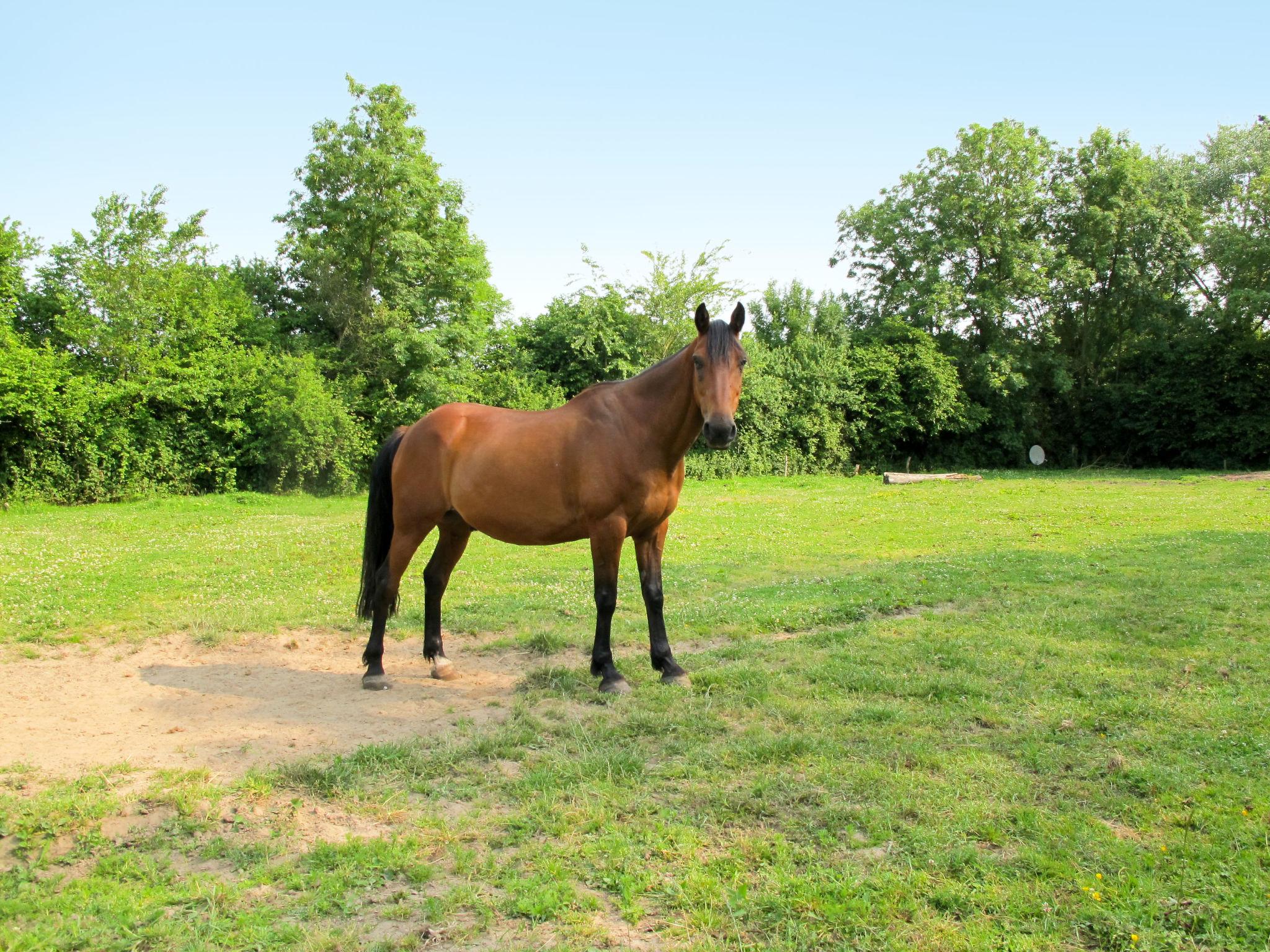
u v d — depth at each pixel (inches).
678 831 142.1
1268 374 1382.9
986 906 119.6
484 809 155.1
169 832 144.7
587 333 1209.4
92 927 115.9
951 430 1464.1
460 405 250.5
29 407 776.9
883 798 153.2
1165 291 1531.7
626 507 226.1
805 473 1358.3
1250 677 221.9
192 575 403.5
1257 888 121.3
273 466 939.3
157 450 888.9
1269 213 1401.3
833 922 116.3
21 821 144.6
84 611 319.0
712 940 112.6
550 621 310.3
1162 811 147.0
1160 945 109.7
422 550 493.0
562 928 116.3
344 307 1061.8
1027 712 199.8
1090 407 1540.4
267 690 233.6
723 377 206.4
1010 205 1462.8
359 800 158.7
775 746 176.4
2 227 884.6
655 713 200.8
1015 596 335.6
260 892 126.9
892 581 374.9
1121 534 532.1
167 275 923.4
